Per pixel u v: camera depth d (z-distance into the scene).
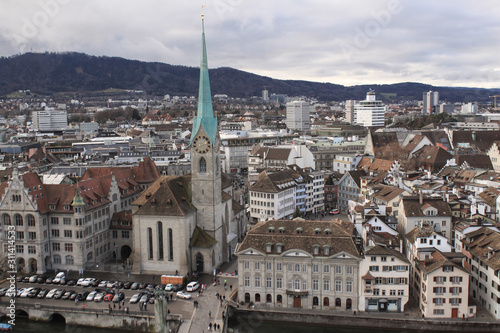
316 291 130.50
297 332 127.62
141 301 131.50
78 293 138.50
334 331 125.69
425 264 126.56
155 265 154.38
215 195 160.12
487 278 126.50
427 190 193.75
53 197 157.75
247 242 135.00
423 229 136.88
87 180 166.50
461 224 149.38
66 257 156.25
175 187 159.12
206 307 131.12
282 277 132.00
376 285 127.56
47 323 131.38
